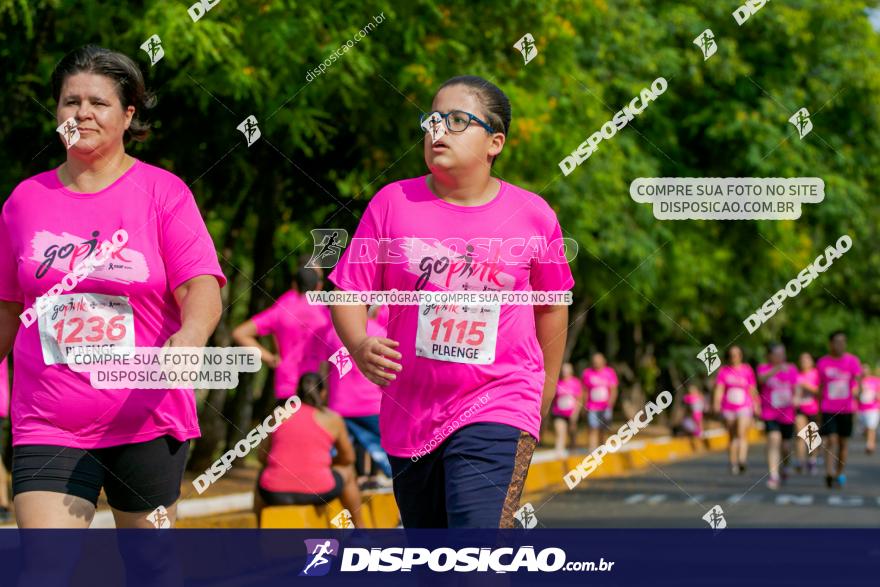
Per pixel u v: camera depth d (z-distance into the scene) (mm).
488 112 6766
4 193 17562
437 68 19188
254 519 14711
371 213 6902
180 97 18719
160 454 6152
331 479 13203
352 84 17734
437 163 6727
